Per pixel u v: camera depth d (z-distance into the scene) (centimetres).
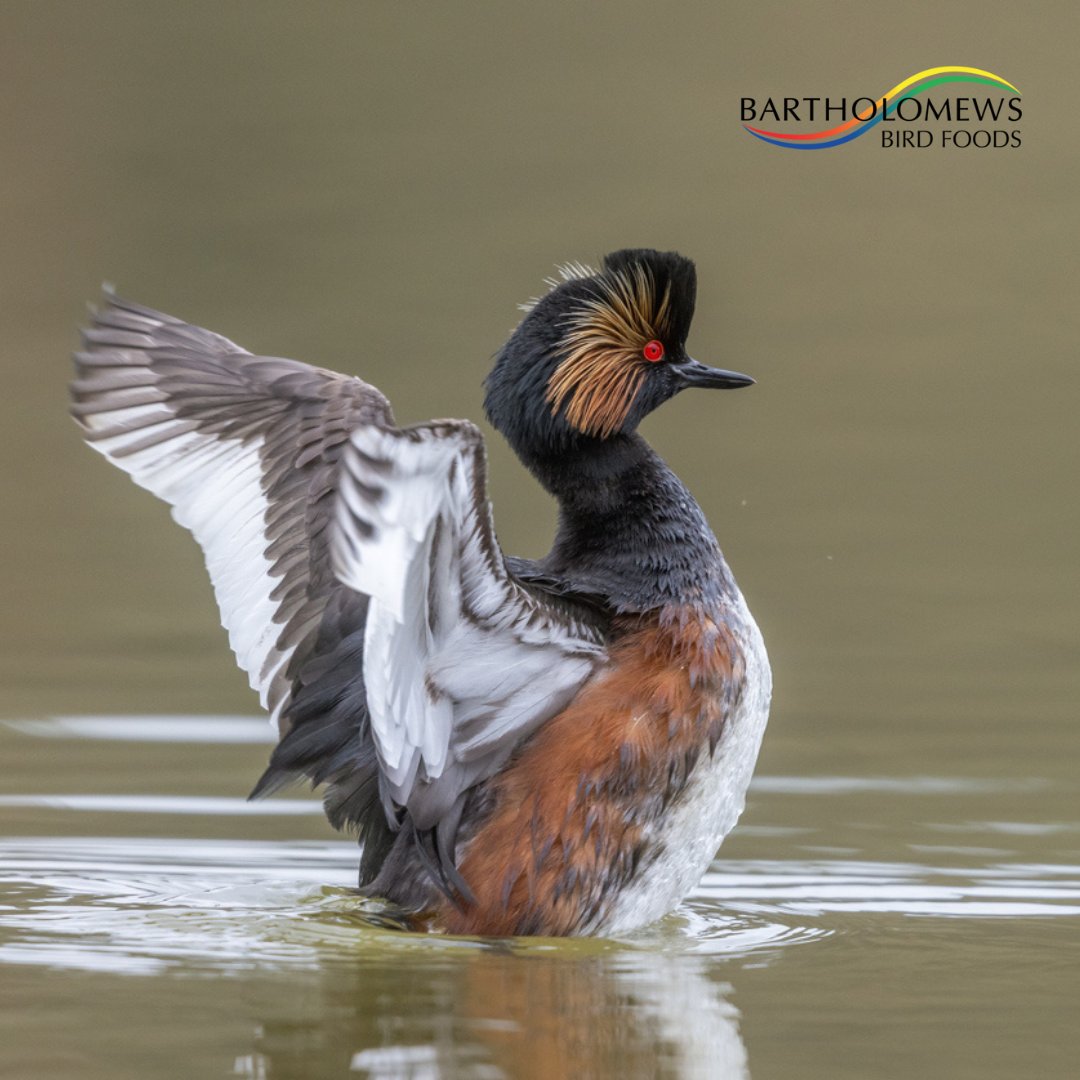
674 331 1114
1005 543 1789
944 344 2034
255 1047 822
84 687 1537
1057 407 1967
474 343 2016
